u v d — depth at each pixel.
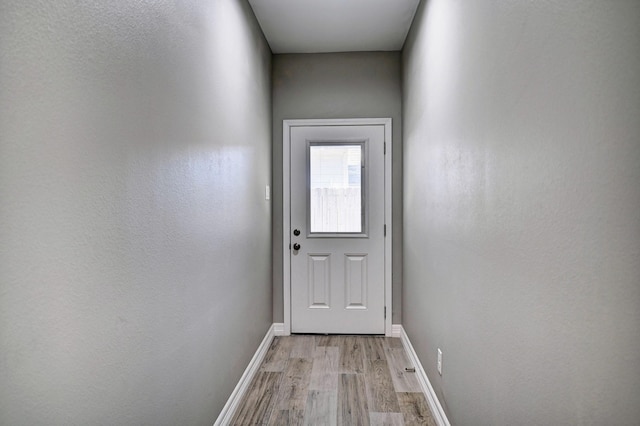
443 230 2.02
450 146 1.89
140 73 1.19
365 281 3.53
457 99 1.77
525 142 1.12
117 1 1.06
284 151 3.53
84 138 0.93
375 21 2.94
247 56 2.53
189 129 1.57
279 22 2.93
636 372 0.71
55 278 0.84
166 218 1.37
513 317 1.20
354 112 3.51
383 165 3.50
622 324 0.74
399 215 3.48
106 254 1.01
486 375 1.42
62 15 0.86
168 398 1.39
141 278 1.20
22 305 0.76
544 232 1.02
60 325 0.85
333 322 3.55
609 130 0.77
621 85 0.74
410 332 3.02
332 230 3.53
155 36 1.28
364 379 2.64
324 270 3.54
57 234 0.84
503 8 1.27
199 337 1.68
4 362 0.72
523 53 1.13
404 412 2.21
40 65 0.80
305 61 3.53
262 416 2.17
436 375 2.16
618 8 0.74
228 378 2.11
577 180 0.87
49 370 0.82
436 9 2.15
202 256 1.71
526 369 1.12
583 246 0.85
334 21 2.93
